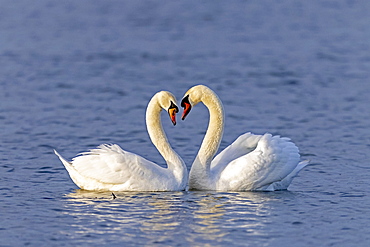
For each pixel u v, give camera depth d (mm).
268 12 53500
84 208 13391
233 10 54656
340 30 45094
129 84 30234
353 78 31203
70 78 31344
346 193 14828
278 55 37344
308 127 22578
